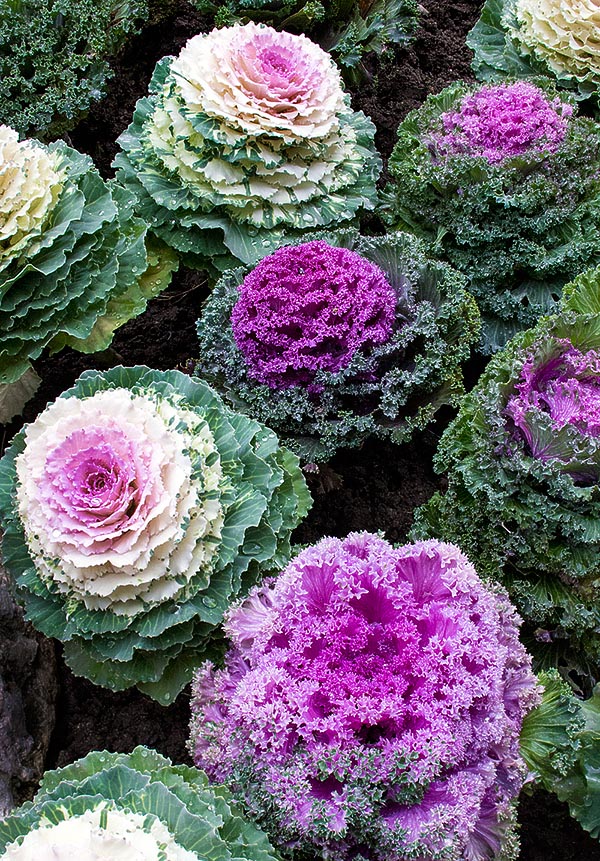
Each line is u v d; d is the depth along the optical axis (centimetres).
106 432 141
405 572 139
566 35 194
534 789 151
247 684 132
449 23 227
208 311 164
